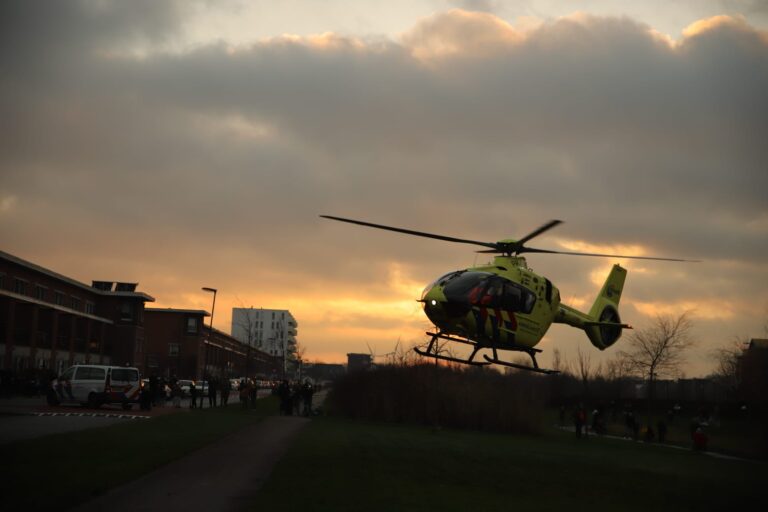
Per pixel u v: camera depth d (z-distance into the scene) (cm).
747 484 2208
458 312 2075
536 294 2242
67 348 7781
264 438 2595
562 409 6744
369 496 1340
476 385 4781
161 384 5162
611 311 2828
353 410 4806
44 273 7525
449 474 1817
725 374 7825
